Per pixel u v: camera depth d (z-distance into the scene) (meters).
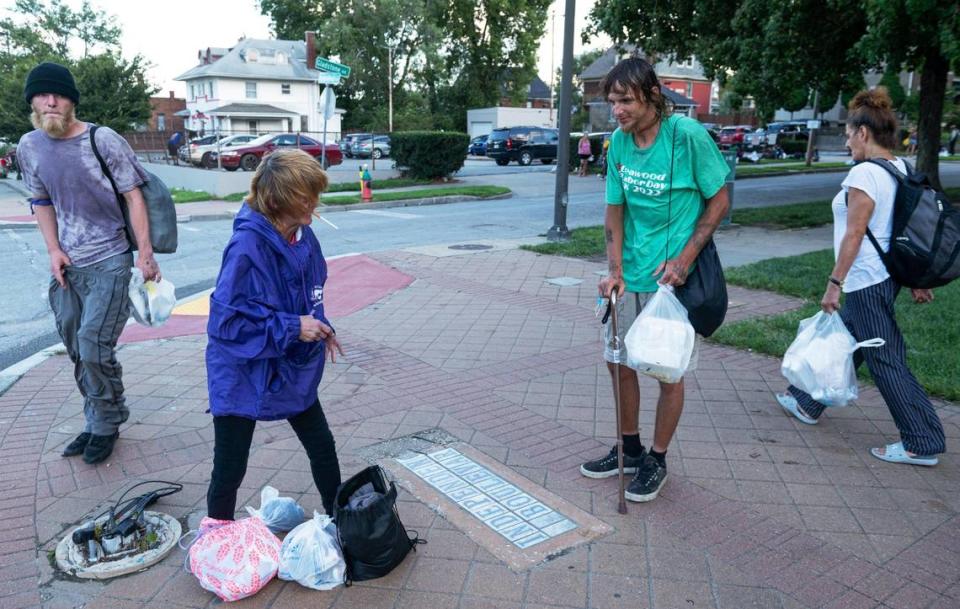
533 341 6.19
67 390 5.07
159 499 3.47
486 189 20.64
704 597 2.71
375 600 2.72
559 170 11.54
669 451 3.99
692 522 3.25
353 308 7.48
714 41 16.38
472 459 3.92
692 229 3.27
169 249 3.95
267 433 4.24
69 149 3.60
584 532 3.17
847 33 14.66
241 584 2.69
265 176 2.63
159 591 2.79
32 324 7.27
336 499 2.86
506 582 2.82
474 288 8.33
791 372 4.02
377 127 56.09
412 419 4.49
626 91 3.11
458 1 59.47
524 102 71.25
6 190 27.16
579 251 10.37
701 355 5.68
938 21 11.35
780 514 3.32
